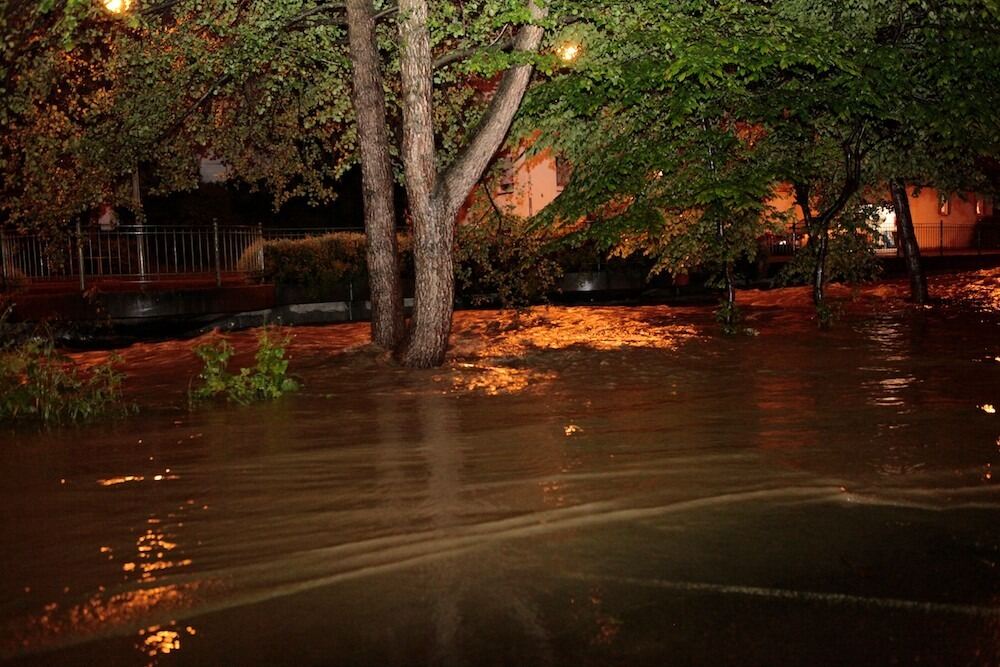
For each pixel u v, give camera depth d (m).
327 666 3.88
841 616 4.29
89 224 19.39
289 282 20.69
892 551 5.06
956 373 10.62
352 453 7.29
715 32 10.54
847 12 12.30
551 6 10.70
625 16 10.94
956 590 4.56
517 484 6.31
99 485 6.47
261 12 12.08
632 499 5.95
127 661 3.93
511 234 16.23
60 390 10.27
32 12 9.49
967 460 6.75
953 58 11.56
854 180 14.23
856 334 14.52
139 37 13.07
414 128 10.81
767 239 25.41
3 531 5.52
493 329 16.02
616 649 4.00
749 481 6.31
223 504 5.98
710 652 3.97
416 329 11.56
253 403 9.70
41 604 4.48
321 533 5.40
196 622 4.28
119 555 5.09
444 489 6.23
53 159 13.11
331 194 15.83
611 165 12.91
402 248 21.11
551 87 12.23
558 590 4.59
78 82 13.23
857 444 7.27
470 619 4.29
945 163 15.27
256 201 30.03
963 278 24.41
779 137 13.85
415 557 5.02
